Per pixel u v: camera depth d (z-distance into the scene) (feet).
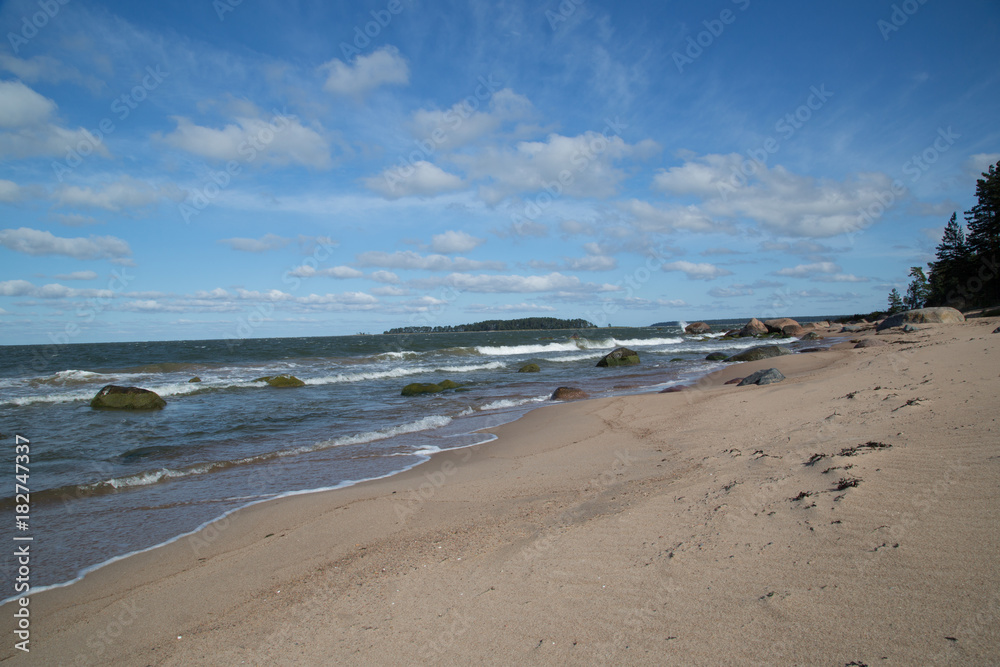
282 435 36.55
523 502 17.69
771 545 11.43
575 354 119.44
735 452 20.42
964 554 9.78
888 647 7.72
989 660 7.11
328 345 180.55
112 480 24.98
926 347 49.49
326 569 13.62
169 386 59.98
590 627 9.40
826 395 29.76
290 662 9.48
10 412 47.29
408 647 9.52
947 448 15.67
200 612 12.01
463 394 56.39
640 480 18.67
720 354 87.25
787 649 8.04
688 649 8.39
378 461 27.78
